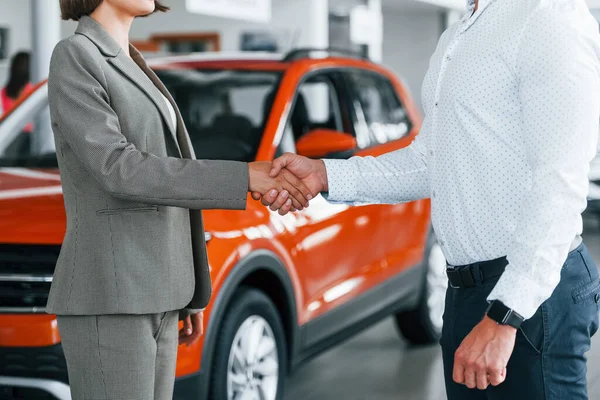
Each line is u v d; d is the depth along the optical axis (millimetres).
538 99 2238
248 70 5039
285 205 2865
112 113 2369
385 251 5344
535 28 2264
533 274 2195
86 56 2367
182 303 2512
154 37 13234
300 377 5410
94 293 2383
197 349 3674
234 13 8688
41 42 6547
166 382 2578
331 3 15102
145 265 2404
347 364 5688
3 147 4789
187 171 2402
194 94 4938
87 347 2422
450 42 2484
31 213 3621
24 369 3348
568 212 2193
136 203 2400
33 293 3414
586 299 2408
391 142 5551
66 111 2338
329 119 5258
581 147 2205
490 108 2354
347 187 2865
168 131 2529
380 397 5016
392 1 19672
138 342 2420
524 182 2355
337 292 4766
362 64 5703
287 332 4383
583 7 2303
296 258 4359
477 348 2215
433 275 6008
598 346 6145
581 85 2205
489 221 2408
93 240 2389
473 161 2400
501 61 2330
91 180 2389
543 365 2369
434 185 2521
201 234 2648
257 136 4633
